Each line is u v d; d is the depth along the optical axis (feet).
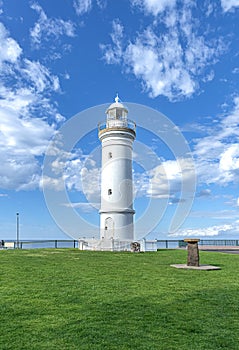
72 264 51.90
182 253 79.05
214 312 25.76
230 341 20.30
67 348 18.98
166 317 24.44
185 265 52.03
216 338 20.74
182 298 29.63
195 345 19.63
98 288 33.30
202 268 48.24
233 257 68.13
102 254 72.38
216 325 22.98
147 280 38.09
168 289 33.17
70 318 23.95
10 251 78.13
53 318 23.94
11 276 39.47
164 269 47.75
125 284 35.47
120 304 27.53
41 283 35.47
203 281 37.78
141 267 49.78
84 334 21.03
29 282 35.94
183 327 22.49
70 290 32.24
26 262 53.11
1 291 31.58
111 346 19.33
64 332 21.34
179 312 25.64
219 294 31.27
